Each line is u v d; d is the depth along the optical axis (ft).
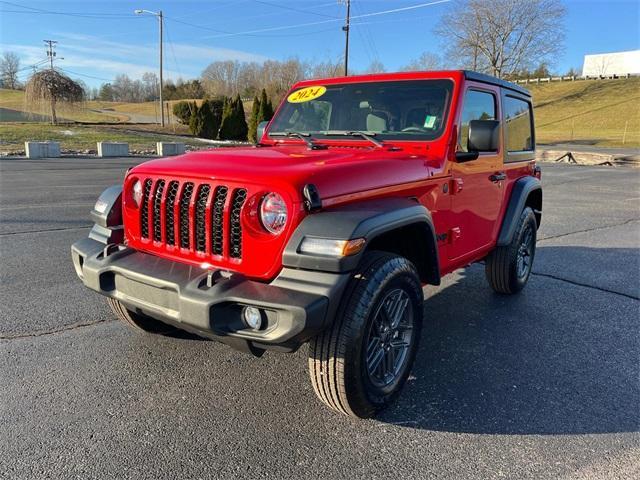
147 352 12.25
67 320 13.97
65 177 48.19
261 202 8.63
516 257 16.14
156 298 9.23
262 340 8.08
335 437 9.14
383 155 10.71
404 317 10.14
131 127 139.03
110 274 10.07
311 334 8.03
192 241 9.45
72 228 25.66
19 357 11.80
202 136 126.52
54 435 8.95
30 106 139.44
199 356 12.12
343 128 13.08
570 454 8.78
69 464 8.21
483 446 8.98
